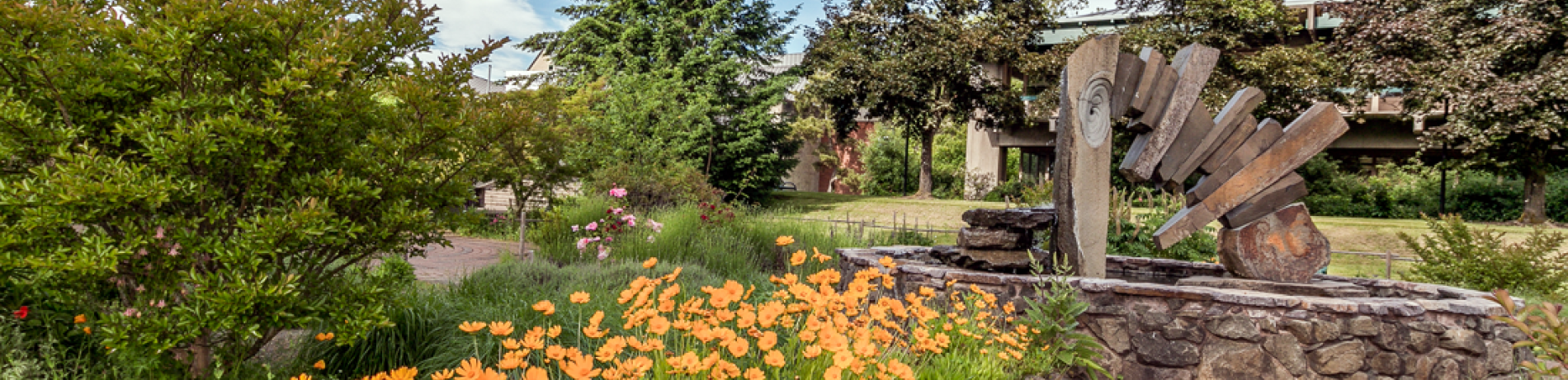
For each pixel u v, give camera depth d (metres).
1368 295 5.06
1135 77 5.67
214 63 3.41
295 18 3.37
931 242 13.55
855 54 25.27
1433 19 19.12
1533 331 2.95
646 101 21.30
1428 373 4.24
